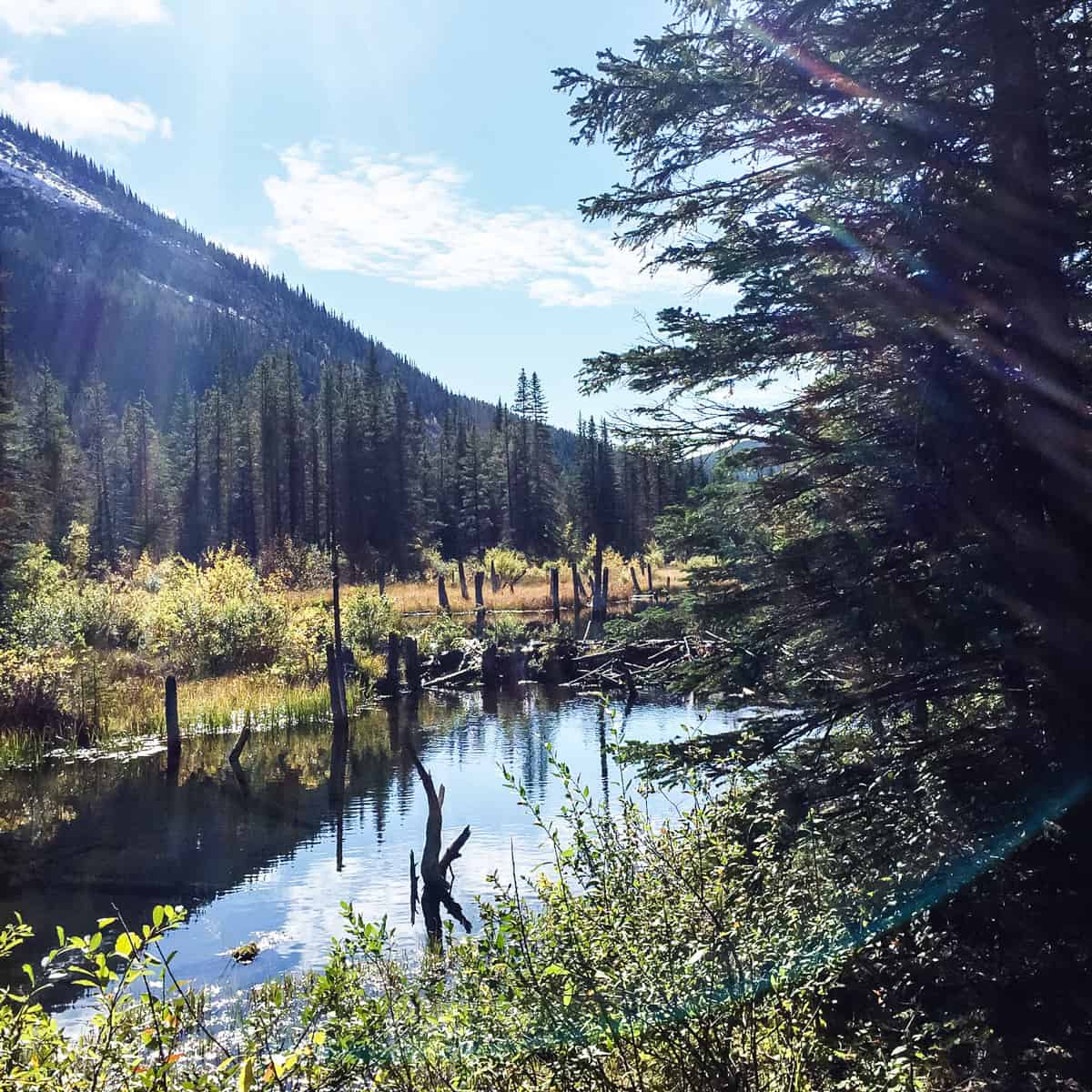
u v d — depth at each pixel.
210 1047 5.30
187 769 18.59
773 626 5.92
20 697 20.75
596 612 36.75
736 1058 3.54
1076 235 5.22
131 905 11.05
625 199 6.67
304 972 8.89
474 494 82.88
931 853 5.09
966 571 5.16
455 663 31.34
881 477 5.76
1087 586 5.10
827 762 5.67
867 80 5.83
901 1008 4.68
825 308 5.75
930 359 5.70
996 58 5.50
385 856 12.83
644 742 5.44
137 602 30.19
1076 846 4.90
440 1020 3.75
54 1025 3.53
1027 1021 4.41
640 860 4.08
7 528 29.28
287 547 51.69
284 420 83.50
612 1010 3.42
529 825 13.62
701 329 6.17
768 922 3.96
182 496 82.56
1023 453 5.46
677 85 6.02
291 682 27.05
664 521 6.59
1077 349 5.25
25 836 14.02
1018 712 5.36
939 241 5.49
